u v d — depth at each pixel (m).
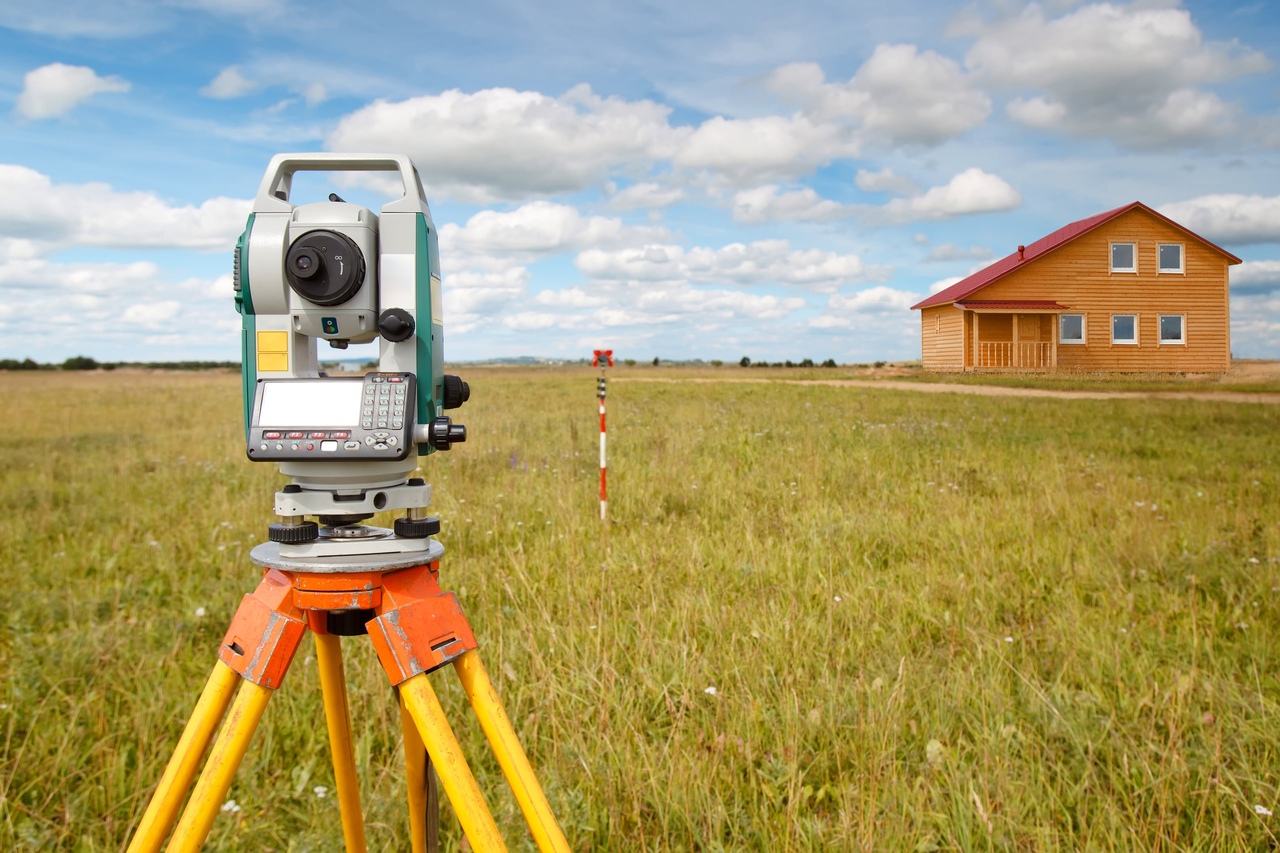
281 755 2.75
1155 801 2.44
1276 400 18.20
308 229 1.52
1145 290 30.09
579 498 7.12
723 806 2.40
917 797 2.42
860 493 7.46
